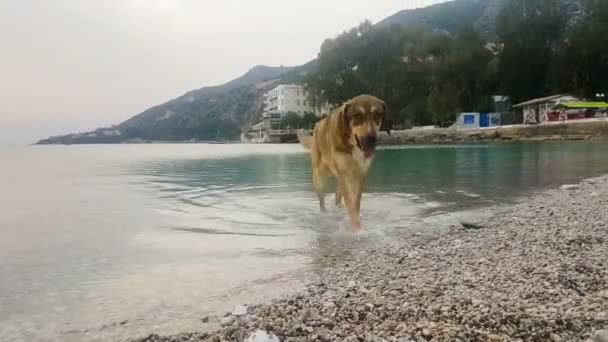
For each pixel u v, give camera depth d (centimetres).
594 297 113
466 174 489
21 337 109
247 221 252
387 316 112
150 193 370
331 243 204
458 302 116
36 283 147
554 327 98
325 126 262
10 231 225
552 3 2212
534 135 1606
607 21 2022
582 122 1455
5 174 615
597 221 208
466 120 2153
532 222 221
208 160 920
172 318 121
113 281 150
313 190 380
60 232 222
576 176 440
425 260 166
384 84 2431
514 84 2178
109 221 251
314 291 137
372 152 218
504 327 100
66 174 606
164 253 185
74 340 108
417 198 325
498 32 2319
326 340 98
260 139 3925
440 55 2398
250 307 126
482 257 163
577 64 2031
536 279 130
